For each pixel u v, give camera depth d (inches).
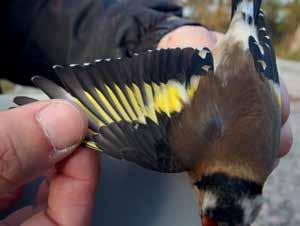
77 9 11.9
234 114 9.6
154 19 11.4
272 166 9.6
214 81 9.7
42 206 8.4
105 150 8.4
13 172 7.3
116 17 11.7
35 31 12.3
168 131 9.2
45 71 12.6
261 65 10.0
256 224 13.9
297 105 25.1
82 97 8.6
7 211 8.6
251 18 10.4
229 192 9.0
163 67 9.5
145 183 8.3
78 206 8.0
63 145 7.4
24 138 7.2
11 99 8.9
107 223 8.2
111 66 9.1
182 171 9.0
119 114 8.9
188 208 8.3
